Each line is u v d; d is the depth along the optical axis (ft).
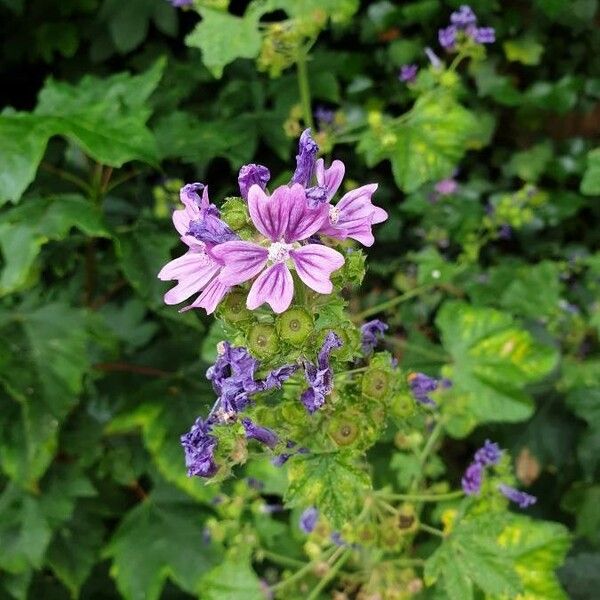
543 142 1.48
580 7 1.41
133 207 1.18
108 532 1.28
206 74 1.35
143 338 1.23
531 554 0.88
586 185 1.11
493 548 0.79
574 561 1.10
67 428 1.13
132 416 1.12
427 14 1.39
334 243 0.61
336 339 0.61
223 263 0.57
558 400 1.21
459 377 1.05
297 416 0.66
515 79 1.49
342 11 1.03
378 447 1.12
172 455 1.10
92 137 0.92
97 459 1.16
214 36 1.02
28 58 1.40
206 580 0.93
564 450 1.20
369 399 0.69
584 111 1.48
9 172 0.89
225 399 0.63
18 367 1.00
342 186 1.45
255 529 1.02
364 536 0.82
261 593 0.90
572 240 1.53
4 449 1.01
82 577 1.13
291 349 0.61
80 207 0.97
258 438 0.66
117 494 1.20
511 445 1.22
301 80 1.04
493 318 1.07
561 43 1.47
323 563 0.90
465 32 1.05
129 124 0.95
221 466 0.67
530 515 1.25
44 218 0.96
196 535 1.14
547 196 1.47
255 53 1.00
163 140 1.08
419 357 1.15
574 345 1.28
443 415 0.98
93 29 1.37
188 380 1.15
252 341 0.60
